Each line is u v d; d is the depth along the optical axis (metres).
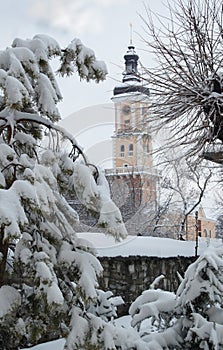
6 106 2.92
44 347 4.69
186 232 16.34
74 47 3.44
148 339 3.49
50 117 3.20
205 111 5.63
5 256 2.99
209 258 3.50
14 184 2.61
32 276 2.77
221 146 6.27
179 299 3.60
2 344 3.24
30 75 3.06
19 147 3.30
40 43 3.20
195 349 3.49
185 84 5.72
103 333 2.90
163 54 6.18
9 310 2.81
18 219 2.48
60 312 2.98
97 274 3.05
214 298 3.48
